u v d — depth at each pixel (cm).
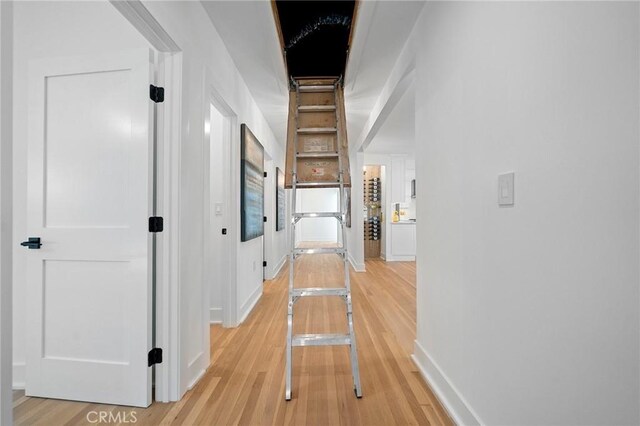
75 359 164
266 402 163
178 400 163
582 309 78
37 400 163
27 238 175
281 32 241
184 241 170
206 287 201
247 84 309
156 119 165
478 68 127
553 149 87
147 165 159
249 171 312
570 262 82
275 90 323
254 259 355
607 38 71
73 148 166
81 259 163
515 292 104
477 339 129
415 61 212
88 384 162
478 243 127
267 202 487
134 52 161
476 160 129
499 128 112
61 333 165
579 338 79
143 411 155
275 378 187
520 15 100
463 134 140
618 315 70
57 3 183
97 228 162
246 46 238
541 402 93
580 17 78
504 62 109
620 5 68
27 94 179
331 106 265
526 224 98
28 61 172
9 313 76
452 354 152
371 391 173
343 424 145
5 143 74
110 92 163
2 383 74
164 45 158
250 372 195
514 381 105
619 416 70
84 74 165
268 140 455
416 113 207
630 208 67
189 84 175
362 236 557
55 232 165
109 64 163
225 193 283
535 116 94
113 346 161
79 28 180
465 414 137
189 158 176
